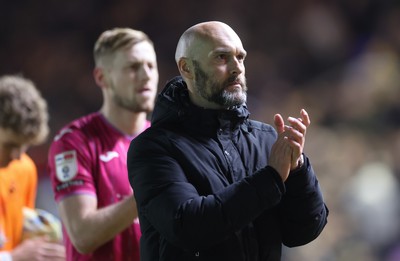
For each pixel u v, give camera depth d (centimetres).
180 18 4503
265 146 1158
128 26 4512
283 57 4391
